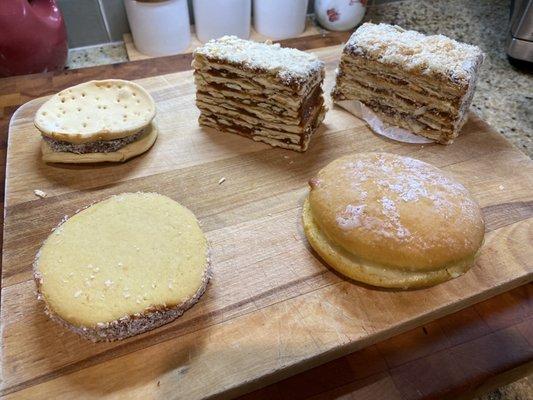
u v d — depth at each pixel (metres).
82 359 0.16
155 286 0.16
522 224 0.20
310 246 0.20
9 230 0.20
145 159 0.24
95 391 0.15
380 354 0.16
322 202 0.19
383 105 0.26
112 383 0.15
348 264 0.18
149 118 0.24
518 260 0.19
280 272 0.18
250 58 0.23
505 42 0.34
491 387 0.17
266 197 0.22
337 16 0.34
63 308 0.16
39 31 0.28
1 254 0.21
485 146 0.25
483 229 0.18
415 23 0.37
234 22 0.32
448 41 0.25
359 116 0.27
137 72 0.29
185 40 0.33
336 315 0.17
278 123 0.24
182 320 0.17
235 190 0.22
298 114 0.23
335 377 0.16
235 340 0.16
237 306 0.17
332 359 0.16
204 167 0.23
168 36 0.31
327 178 0.20
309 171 0.23
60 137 0.22
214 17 0.32
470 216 0.18
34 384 0.15
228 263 0.19
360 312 0.17
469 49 0.24
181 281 0.17
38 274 0.17
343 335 0.16
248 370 0.15
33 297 0.17
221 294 0.18
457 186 0.19
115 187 0.22
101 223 0.18
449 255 0.17
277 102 0.23
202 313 0.17
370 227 0.17
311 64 0.23
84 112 0.24
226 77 0.23
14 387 0.15
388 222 0.17
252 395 0.15
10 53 0.28
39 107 0.26
